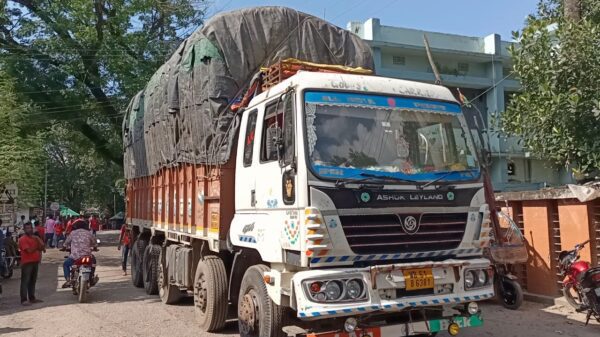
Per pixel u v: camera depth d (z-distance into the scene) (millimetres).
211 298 7035
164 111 9086
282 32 7270
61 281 14438
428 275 4945
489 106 25703
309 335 4656
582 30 8055
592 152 8039
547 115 8109
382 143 5234
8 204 19094
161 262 9914
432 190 5203
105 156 27078
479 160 5711
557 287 8719
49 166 52344
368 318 4965
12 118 17969
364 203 4883
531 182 25797
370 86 5480
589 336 6734
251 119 6301
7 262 15609
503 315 8016
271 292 5254
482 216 5465
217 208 6801
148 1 24562
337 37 7555
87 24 23938
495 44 25312
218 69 6918
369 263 4867
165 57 24797
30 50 23734
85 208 68812
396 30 23844
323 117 5102
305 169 4828
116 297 11062
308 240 4676
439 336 6816
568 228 8430
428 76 24469
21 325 8500
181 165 8516
